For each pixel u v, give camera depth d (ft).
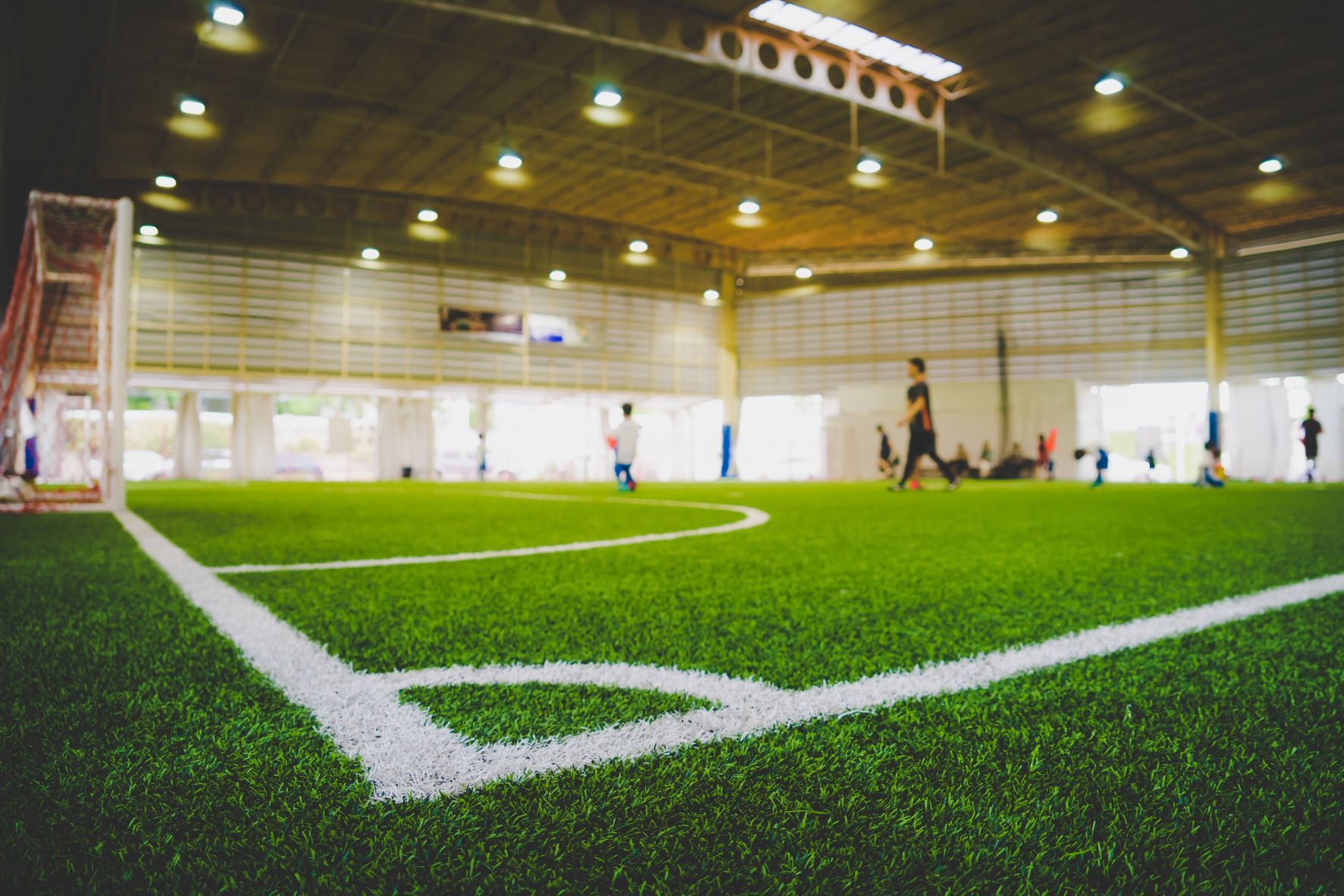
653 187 53.31
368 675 3.34
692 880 1.64
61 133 39.19
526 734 2.55
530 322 66.03
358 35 32.94
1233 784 2.16
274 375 56.95
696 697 3.01
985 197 54.49
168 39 32.32
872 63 37.73
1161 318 63.52
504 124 42.06
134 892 1.58
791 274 74.23
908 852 1.77
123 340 18.02
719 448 75.00
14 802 2.01
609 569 7.01
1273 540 9.58
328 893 1.59
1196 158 46.75
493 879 1.64
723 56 34.22
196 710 2.81
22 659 3.59
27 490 20.92
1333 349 57.16
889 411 66.90
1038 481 57.67
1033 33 33.37
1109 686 3.16
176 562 7.61
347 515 15.51
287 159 46.78
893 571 6.89
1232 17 31.96
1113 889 1.62
